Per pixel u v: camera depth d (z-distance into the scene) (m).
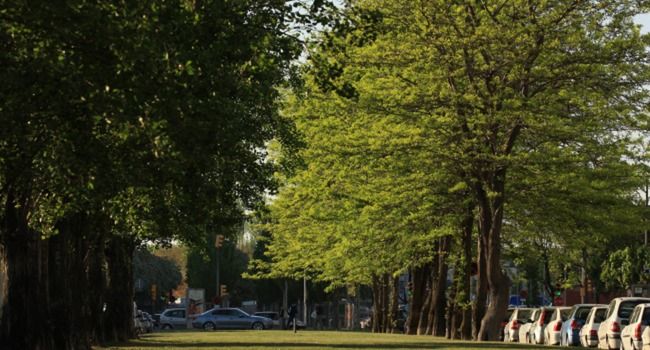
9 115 24.11
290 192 84.75
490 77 58.22
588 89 58.09
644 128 59.06
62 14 21.94
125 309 74.06
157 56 23.59
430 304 91.38
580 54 57.38
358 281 108.19
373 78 60.25
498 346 54.41
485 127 57.88
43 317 42.06
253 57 28.22
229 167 41.59
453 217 65.88
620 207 64.19
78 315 53.97
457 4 56.22
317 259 88.25
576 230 65.88
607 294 129.00
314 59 30.27
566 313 66.62
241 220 49.94
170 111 24.53
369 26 30.11
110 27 22.44
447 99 58.62
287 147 54.06
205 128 25.98
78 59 23.00
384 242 71.94
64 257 47.53
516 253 78.31
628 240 109.56
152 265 187.50
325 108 64.62
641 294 98.38
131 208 37.66
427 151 59.16
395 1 57.12
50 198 38.59
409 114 59.69
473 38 55.88
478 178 60.78
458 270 80.75
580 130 59.03
